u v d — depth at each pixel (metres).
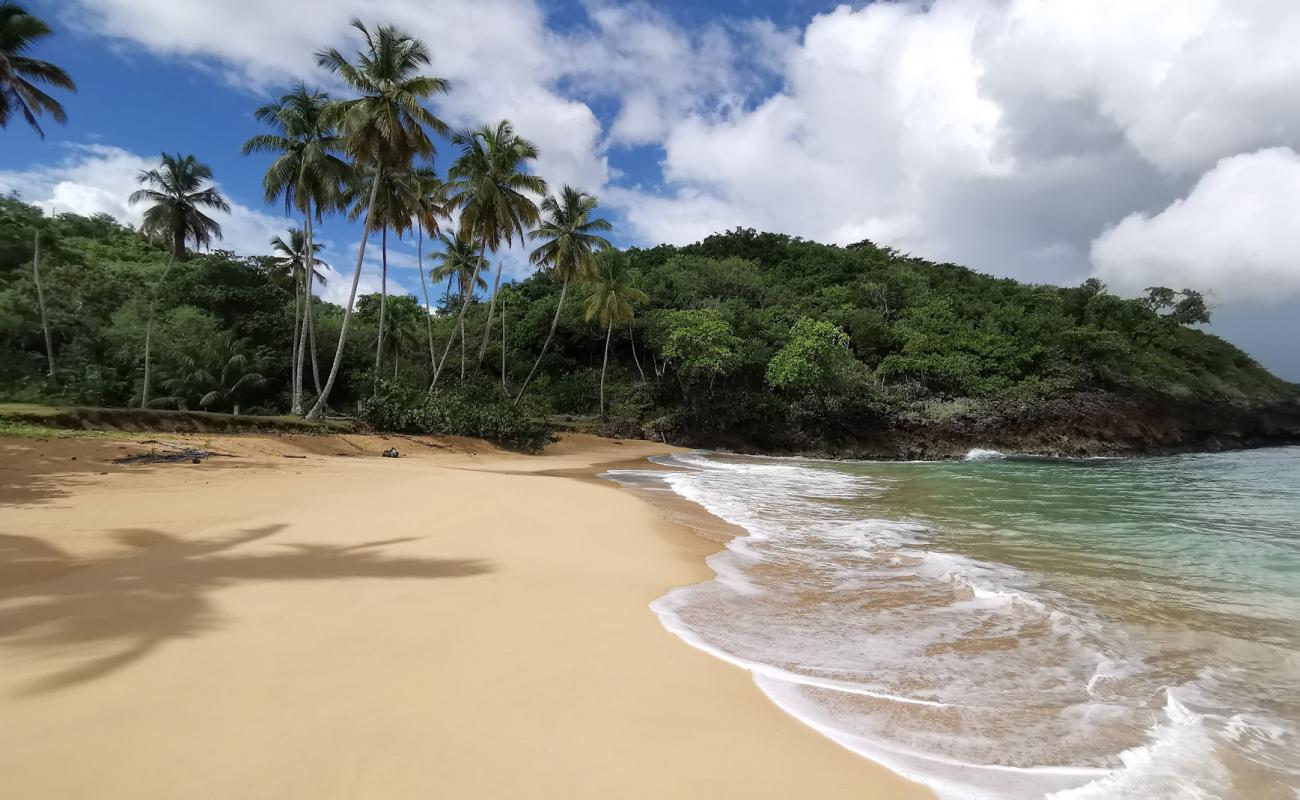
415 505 9.66
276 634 4.16
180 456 13.50
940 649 4.74
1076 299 63.59
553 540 7.78
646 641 4.51
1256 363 65.62
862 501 14.13
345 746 2.80
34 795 2.32
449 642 4.20
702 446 41.94
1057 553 8.48
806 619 5.37
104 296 32.78
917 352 48.03
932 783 2.90
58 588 4.94
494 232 30.06
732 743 3.13
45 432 13.95
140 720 2.94
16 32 22.34
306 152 24.14
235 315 36.00
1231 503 14.07
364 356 39.84
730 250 74.00
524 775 2.68
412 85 23.28
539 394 46.44
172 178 38.16
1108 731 3.52
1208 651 4.85
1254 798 2.90
